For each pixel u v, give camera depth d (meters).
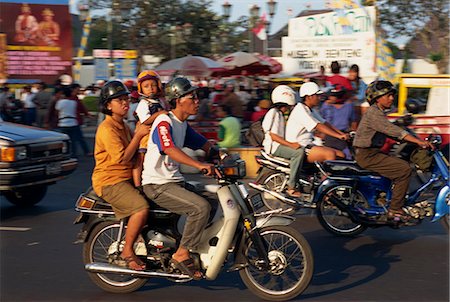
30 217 9.59
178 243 5.84
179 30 39.84
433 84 13.70
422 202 7.89
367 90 7.94
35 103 18.39
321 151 9.11
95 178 5.92
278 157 9.29
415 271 6.73
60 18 24.66
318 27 20.81
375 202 8.09
